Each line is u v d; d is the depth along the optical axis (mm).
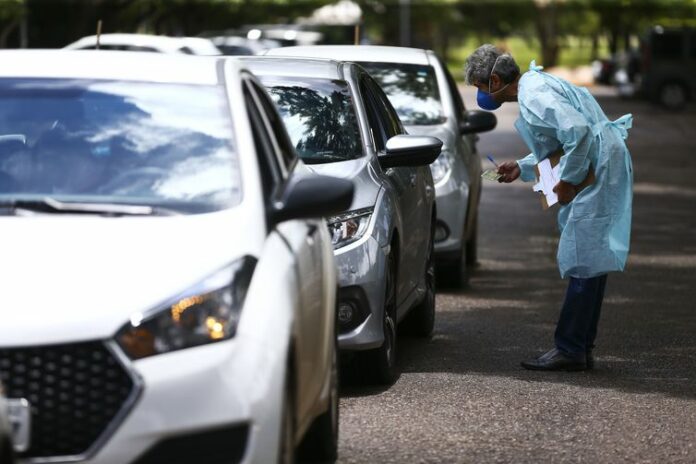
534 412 17141
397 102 27812
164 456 10250
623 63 123125
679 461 15047
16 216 11602
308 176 13266
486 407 17344
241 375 10492
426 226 21625
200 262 10953
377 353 18016
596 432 16219
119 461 10133
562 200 19531
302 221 13297
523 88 19625
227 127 12695
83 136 12602
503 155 63469
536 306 25969
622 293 27953
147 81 13203
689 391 18719
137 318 10406
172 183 12172
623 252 19734
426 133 26969
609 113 99562
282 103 19422
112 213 11734
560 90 19609
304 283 12211
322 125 19188
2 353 10211
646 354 21484
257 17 120438
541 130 19547
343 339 17391
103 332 10297
